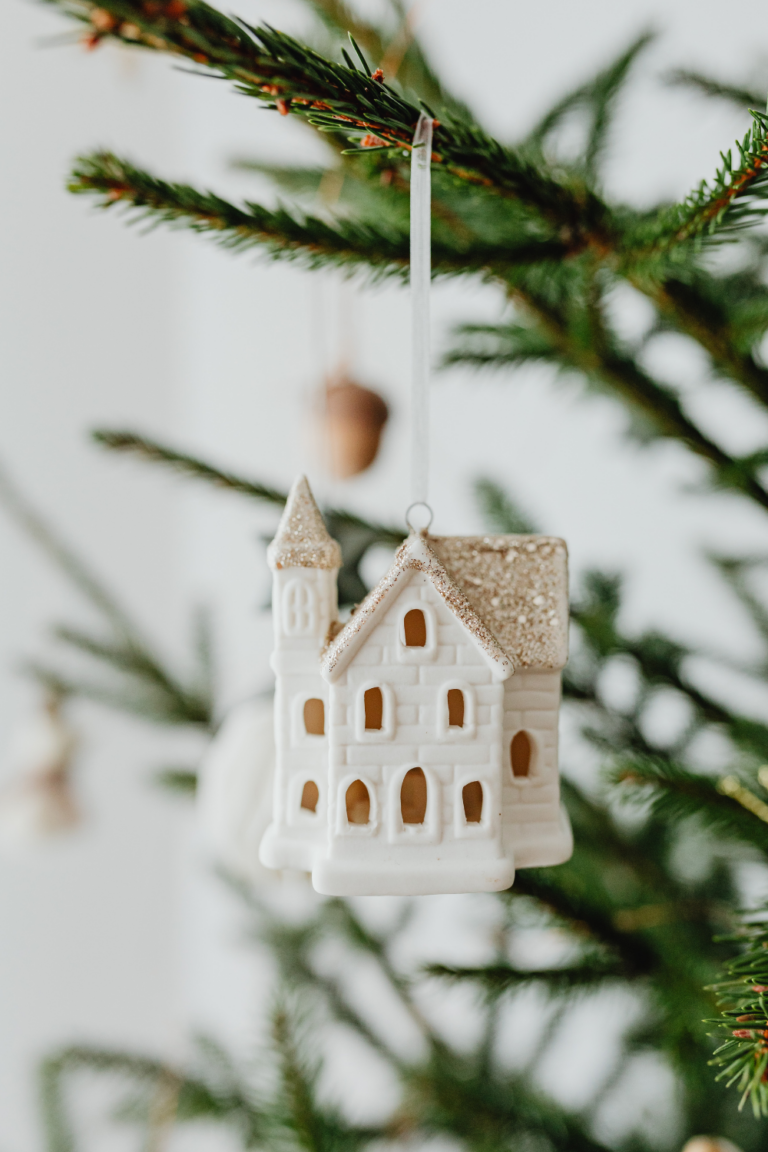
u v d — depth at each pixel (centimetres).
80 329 108
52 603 98
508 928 50
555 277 43
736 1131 49
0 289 98
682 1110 50
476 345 49
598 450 86
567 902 45
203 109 111
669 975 44
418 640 38
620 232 40
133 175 39
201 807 49
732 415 73
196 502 117
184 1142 90
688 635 78
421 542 38
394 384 97
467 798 39
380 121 36
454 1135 48
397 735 38
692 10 74
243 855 46
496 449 94
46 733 75
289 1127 46
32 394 102
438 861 38
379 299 97
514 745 40
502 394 93
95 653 53
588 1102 52
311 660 39
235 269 111
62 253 105
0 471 63
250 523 106
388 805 38
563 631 39
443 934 86
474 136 38
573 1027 76
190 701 53
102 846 111
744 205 38
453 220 44
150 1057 53
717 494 50
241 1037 96
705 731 49
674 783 42
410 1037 74
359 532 45
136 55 90
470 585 39
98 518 110
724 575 53
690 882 50
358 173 43
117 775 111
